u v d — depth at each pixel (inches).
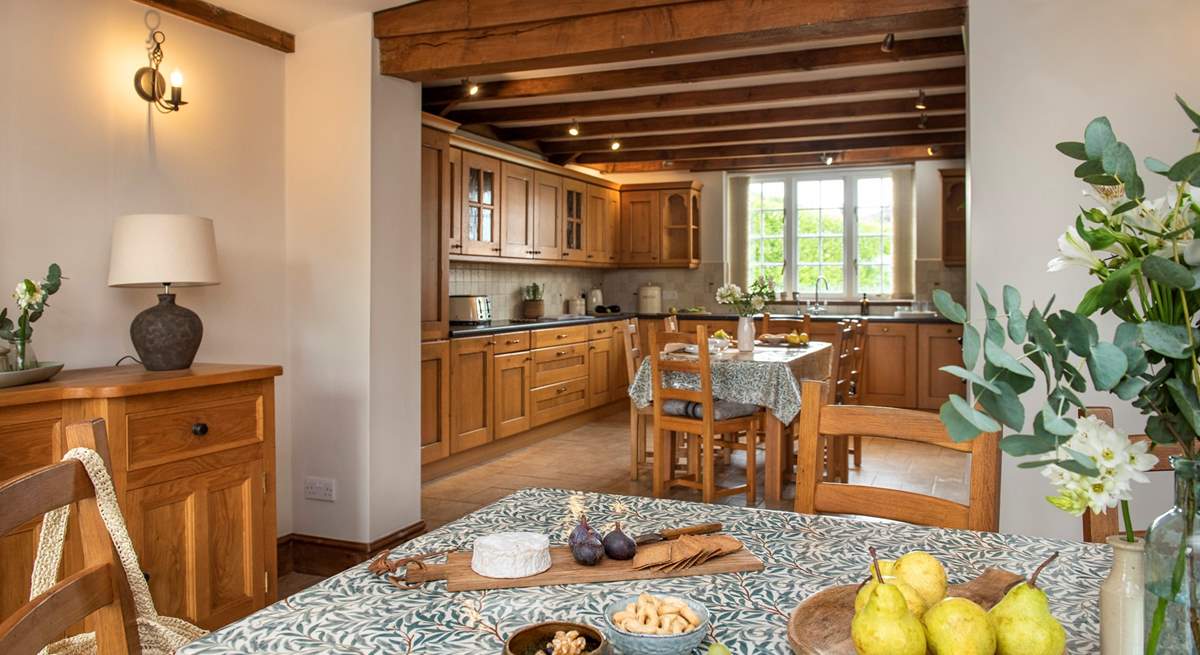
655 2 123.8
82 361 111.6
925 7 112.5
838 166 312.7
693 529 56.8
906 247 312.3
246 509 108.3
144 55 120.2
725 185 331.0
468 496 186.4
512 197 252.8
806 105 230.7
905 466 218.1
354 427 141.1
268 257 142.3
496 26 133.8
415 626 42.0
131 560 46.3
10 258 103.1
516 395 235.5
